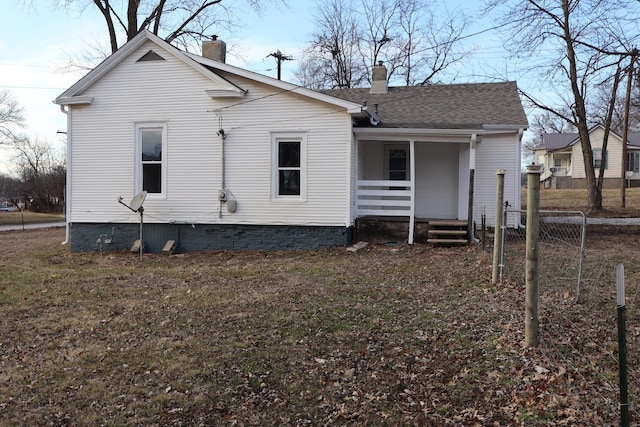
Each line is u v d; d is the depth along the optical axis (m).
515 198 14.12
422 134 12.15
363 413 3.89
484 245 10.63
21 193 45.16
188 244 12.79
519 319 5.57
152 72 12.76
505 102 15.08
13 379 4.63
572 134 41.72
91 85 13.02
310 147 12.16
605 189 34.94
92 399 4.22
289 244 12.32
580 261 6.23
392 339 5.34
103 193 13.09
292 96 12.19
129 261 11.66
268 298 7.12
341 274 8.73
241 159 12.48
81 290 8.07
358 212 12.84
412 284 7.70
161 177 12.90
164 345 5.37
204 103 12.56
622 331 2.91
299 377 4.53
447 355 4.86
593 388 3.95
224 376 4.58
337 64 33.56
